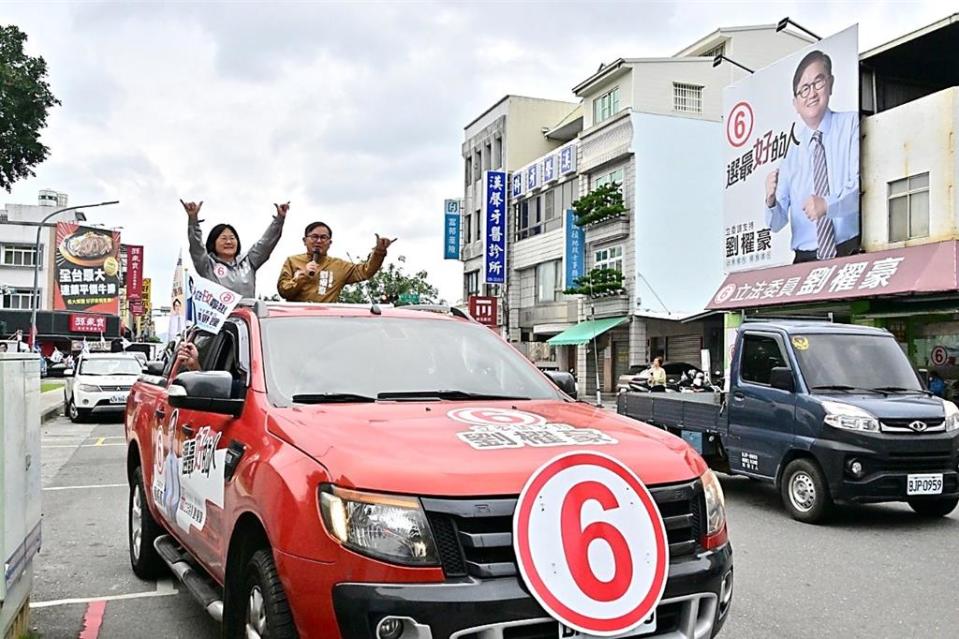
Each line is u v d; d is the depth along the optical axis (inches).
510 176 1572.3
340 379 154.9
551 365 1441.9
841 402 314.5
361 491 109.1
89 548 275.6
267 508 121.6
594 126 1284.4
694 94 1254.9
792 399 331.0
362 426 127.7
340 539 108.2
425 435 123.3
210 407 152.2
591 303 1299.2
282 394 147.8
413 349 168.4
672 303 1198.3
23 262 2124.8
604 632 106.3
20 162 1321.4
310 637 110.3
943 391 666.2
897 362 345.7
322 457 117.7
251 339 162.9
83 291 2133.4
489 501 108.0
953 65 778.8
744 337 368.8
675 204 1210.0
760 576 241.8
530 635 106.0
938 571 247.9
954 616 203.8
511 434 125.7
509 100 1592.0
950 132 658.2
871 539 293.0
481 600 103.1
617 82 1266.0
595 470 116.2
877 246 719.7
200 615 201.2
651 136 1201.4
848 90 740.7
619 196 1207.6
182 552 193.6
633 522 113.9
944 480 309.3
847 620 200.2
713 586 118.9
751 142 865.5
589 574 108.3
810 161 783.1
